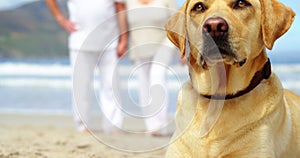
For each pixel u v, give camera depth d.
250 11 1.11
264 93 1.13
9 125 2.93
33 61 11.95
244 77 1.11
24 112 3.68
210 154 1.11
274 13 1.13
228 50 1.08
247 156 1.10
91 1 1.94
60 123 3.09
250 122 1.11
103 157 1.50
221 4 1.11
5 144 1.75
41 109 3.85
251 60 1.12
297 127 1.22
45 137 2.02
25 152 1.52
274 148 1.13
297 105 1.27
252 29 1.11
